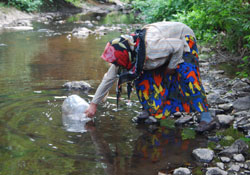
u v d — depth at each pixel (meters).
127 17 14.19
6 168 2.21
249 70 4.92
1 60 5.76
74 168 2.24
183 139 2.81
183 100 2.93
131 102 3.71
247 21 4.93
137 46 2.73
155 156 2.48
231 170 2.28
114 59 2.72
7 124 2.97
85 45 7.38
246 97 3.60
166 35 2.76
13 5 12.61
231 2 5.17
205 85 4.33
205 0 6.05
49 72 4.98
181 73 2.86
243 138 2.70
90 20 12.78
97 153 2.49
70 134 2.83
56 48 7.00
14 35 8.70
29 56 6.14
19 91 3.98
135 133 2.91
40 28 10.18
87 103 3.37
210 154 2.46
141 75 2.96
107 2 20.34
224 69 5.11
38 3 13.60
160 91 2.95
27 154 2.42
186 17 7.38
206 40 6.52
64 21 12.16
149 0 12.64
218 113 3.41
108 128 3.00
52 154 2.44
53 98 3.75
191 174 2.24
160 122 3.22
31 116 3.19
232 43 5.78
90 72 5.02
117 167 2.29
